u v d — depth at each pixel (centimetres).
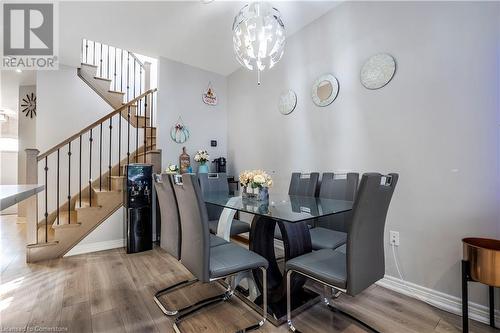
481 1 174
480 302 172
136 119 433
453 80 186
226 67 411
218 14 271
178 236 176
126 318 175
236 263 157
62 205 389
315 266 147
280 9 270
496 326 163
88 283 226
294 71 316
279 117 339
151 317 176
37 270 254
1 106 556
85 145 410
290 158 322
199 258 146
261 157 370
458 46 184
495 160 168
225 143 444
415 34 206
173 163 380
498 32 167
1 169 565
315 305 192
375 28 233
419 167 204
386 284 221
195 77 408
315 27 289
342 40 261
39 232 328
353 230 125
